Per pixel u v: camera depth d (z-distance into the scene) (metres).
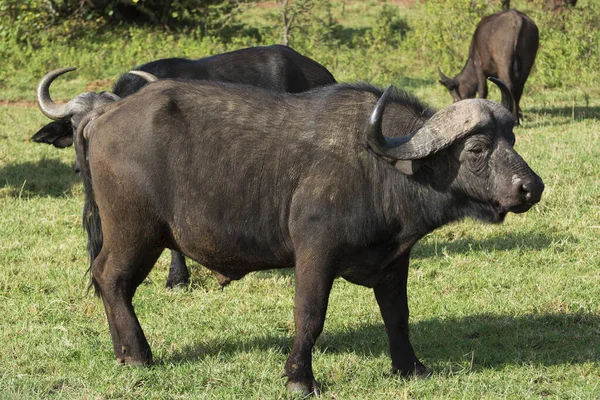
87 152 18.53
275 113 16.75
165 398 16.34
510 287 22.92
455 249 26.17
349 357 18.31
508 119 15.69
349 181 15.99
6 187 34.09
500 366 17.88
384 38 65.69
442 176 15.93
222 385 16.95
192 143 16.75
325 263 16.09
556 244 25.78
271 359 18.30
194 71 26.41
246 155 16.52
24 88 56.88
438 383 16.84
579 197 29.80
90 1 72.69
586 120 42.28
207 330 20.36
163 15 74.19
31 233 28.33
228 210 16.64
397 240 16.52
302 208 16.09
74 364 18.00
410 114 16.70
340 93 16.69
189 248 17.33
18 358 18.28
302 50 58.97
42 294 22.70
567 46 53.72
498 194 15.45
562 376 17.33
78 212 30.84
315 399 16.19
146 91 17.48
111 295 17.64
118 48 65.38
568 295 21.92
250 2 73.50
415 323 20.61
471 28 58.78
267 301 22.45
